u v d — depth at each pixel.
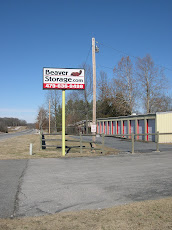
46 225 4.24
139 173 8.73
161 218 4.38
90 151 15.87
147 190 6.48
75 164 10.98
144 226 4.05
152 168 9.67
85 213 4.80
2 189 6.75
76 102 57.03
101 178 8.04
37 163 11.28
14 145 21.30
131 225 4.11
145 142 23.78
